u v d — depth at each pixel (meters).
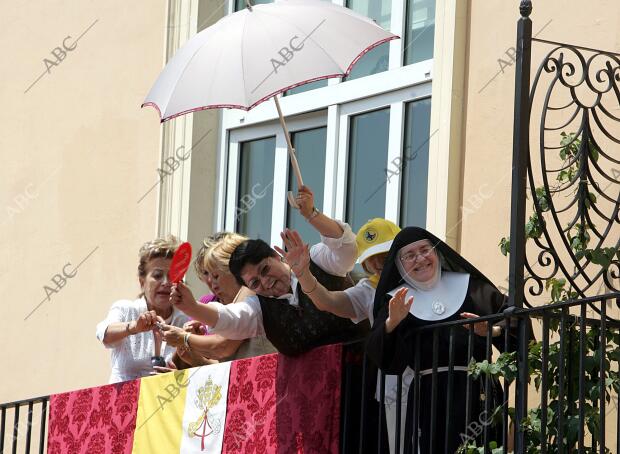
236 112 22.66
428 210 17.62
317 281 14.83
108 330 17.83
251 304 15.30
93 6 25.45
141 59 24.11
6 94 27.11
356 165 20.14
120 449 17.94
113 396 18.25
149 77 23.84
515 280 13.23
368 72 20.16
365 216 19.80
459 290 14.17
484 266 16.78
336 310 14.70
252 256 15.25
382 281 14.19
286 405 15.31
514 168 13.37
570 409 13.44
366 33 14.87
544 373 12.98
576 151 14.30
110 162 24.41
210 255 16.48
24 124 26.55
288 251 14.39
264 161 22.12
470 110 17.45
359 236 14.90
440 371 14.19
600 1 16.14
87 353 24.00
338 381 14.76
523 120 13.41
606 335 13.75
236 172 22.55
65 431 19.12
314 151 21.12
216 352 16.52
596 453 13.31
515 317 13.20
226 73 14.73
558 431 12.91
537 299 15.86
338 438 14.69
